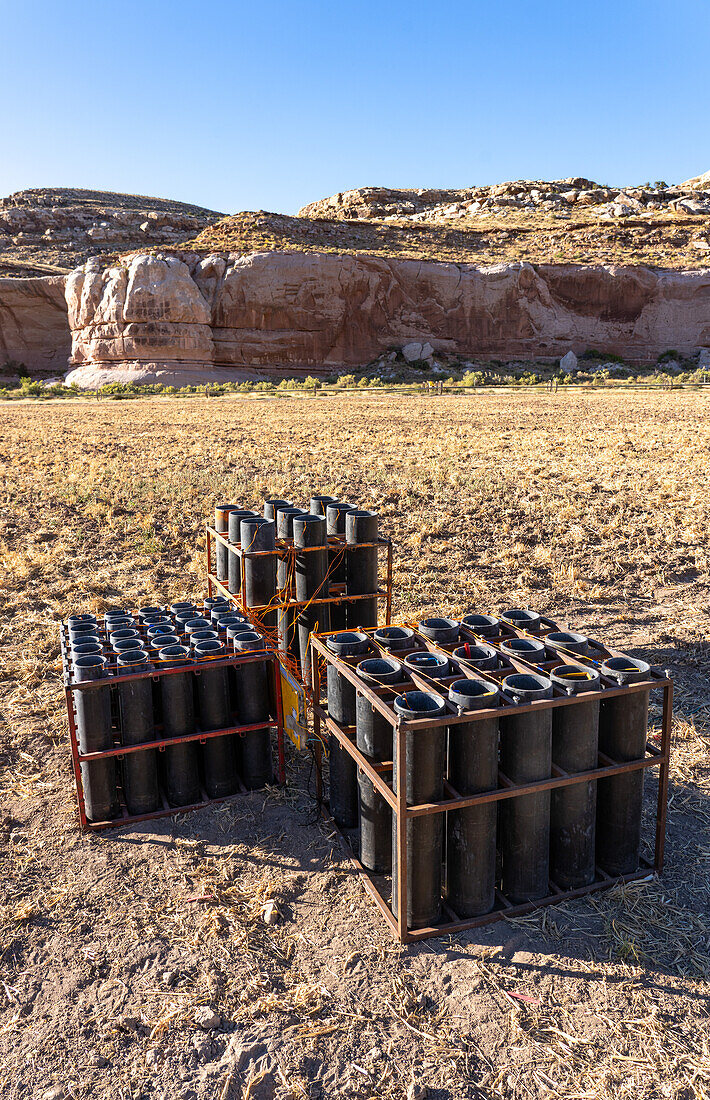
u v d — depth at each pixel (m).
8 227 109.38
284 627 7.24
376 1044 3.58
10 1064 3.50
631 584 10.74
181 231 111.81
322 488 16.30
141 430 26.98
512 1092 3.34
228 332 61.44
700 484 16.38
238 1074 3.43
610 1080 3.39
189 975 4.00
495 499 15.24
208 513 14.22
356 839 5.16
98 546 12.37
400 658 5.11
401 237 84.31
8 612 9.57
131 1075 3.43
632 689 4.51
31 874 4.84
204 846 5.14
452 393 48.09
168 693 5.49
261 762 5.88
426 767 4.13
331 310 62.59
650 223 86.81
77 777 5.23
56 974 4.03
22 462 19.97
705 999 3.82
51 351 68.50
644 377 59.53
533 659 4.90
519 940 4.23
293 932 4.33
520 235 87.06
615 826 4.72
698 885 4.71
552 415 31.08
